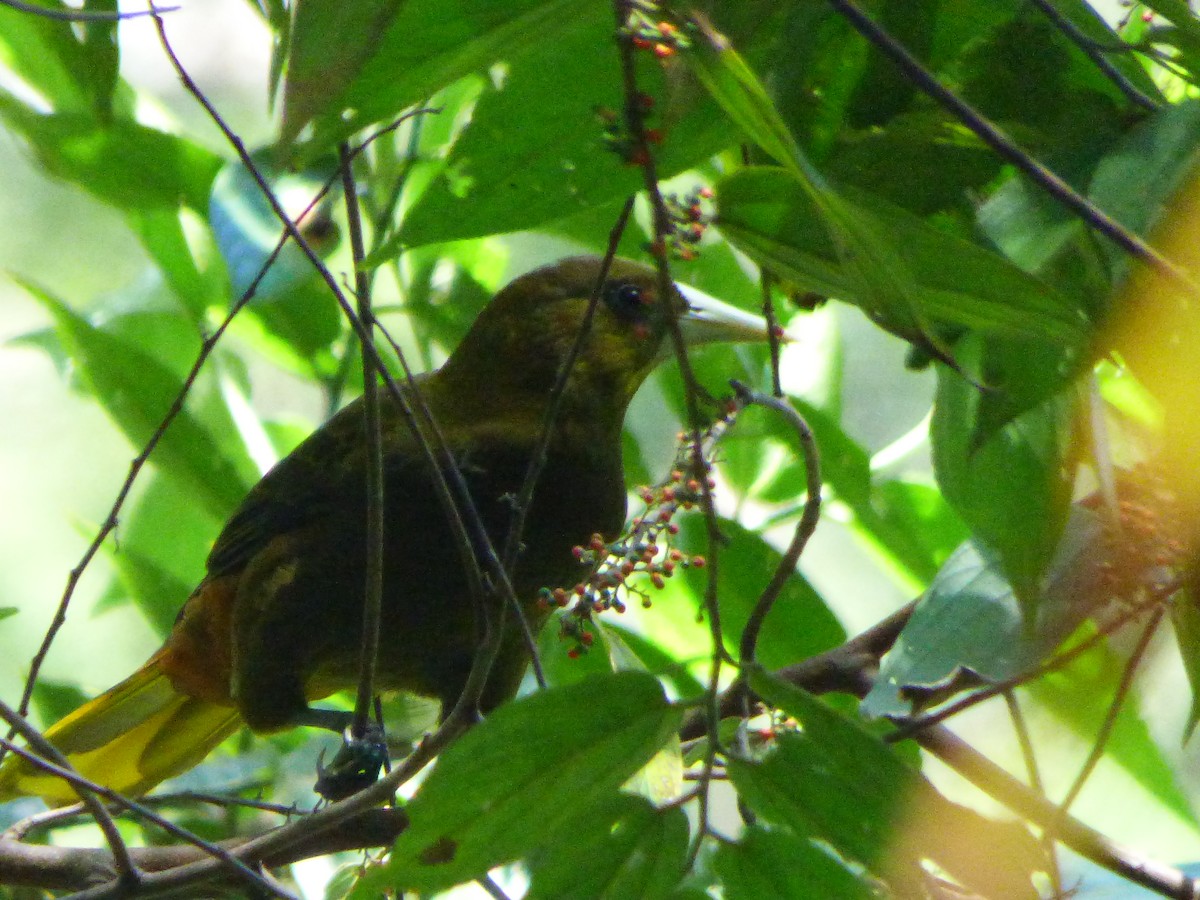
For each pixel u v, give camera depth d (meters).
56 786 8.97
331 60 3.82
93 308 9.91
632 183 4.97
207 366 9.47
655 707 3.85
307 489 8.55
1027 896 3.92
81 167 9.23
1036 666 5.59
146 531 10.08
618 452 8.76
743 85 3.80
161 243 9.34
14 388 15.53
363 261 4.99
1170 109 4.57
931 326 4.64
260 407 12.68
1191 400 4.54
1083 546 5.91
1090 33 4.89
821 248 4.46
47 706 9.94
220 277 9.77
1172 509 5.02
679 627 9.02
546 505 8.28
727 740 5.26
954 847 3.88
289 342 9.45
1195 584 5.14
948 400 4.93
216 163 9.24
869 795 3.83
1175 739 8.88
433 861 4.25
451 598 8.22
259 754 9.33
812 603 8.21
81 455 15.40
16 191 13.96
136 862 7.26
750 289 9.22
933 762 8.45
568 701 3.77
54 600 14.46
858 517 8.88
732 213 4.53
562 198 4.98
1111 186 4.52
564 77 4.76
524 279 8.70
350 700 9.74
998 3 5.02
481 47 4.29
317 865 8.23
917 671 6.07
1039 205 4.66
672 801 4.01
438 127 8.84
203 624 9.14
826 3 4.42
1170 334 4.43
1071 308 4.06
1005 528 4.86
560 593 5.54
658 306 8.57
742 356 8.98
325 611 8.41
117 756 9.80
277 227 8.01
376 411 5.87
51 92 9.00
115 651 14.14
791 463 8.86
